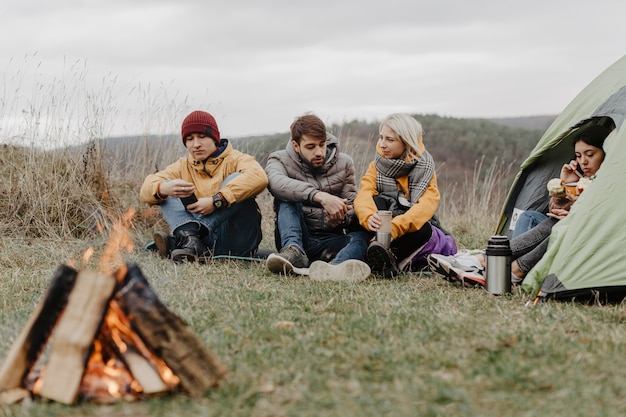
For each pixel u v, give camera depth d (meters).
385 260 5.41
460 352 3.40
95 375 3.02
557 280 4.65
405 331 3.78
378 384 3.01
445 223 8.80
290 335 3.75
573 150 5.81
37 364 3.26
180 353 2.86
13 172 7.79
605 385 2.96
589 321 4.04
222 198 6.05
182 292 4.89
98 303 2.89
